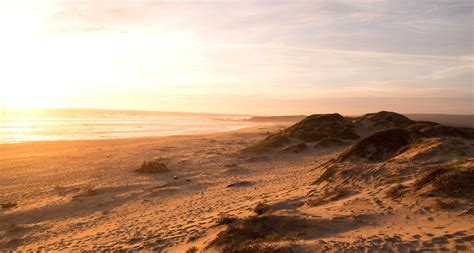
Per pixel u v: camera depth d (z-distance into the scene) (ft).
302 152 100.53
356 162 55.47
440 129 92.12
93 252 31.58
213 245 25.67
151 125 284.82
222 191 54.70
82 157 103.40
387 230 23.35
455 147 47.06
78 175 77.20
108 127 240.73
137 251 30.09
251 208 38.27
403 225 24.17
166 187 62.34
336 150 99.25
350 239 21.80
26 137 163.43
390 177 40.50
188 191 58.39
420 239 20.42
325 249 20.10
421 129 96.12
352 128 126.82
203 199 49.96
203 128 276.00
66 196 59.21
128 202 53.98
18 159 98.89
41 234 41.01
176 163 91.50
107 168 85.56
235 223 30.45
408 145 54.80
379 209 29.09
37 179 73.10
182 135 188.24
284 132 131.85
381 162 51.16
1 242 39.27
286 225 27.12
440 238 20.11
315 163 79.36
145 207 49.96
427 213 25.89
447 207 25.89
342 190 39.24
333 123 128.06
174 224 37.42
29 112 497.46
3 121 270.26
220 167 84.69
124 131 213.46
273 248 21.04
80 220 46.01
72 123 268.82
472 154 45.16
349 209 30.60
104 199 56.34
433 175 31.99
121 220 43.57
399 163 44.93
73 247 34.06
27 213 50.16
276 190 49.39
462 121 321.11
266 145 109.60
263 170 77.10
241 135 187.32
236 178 68.80
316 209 32.94
